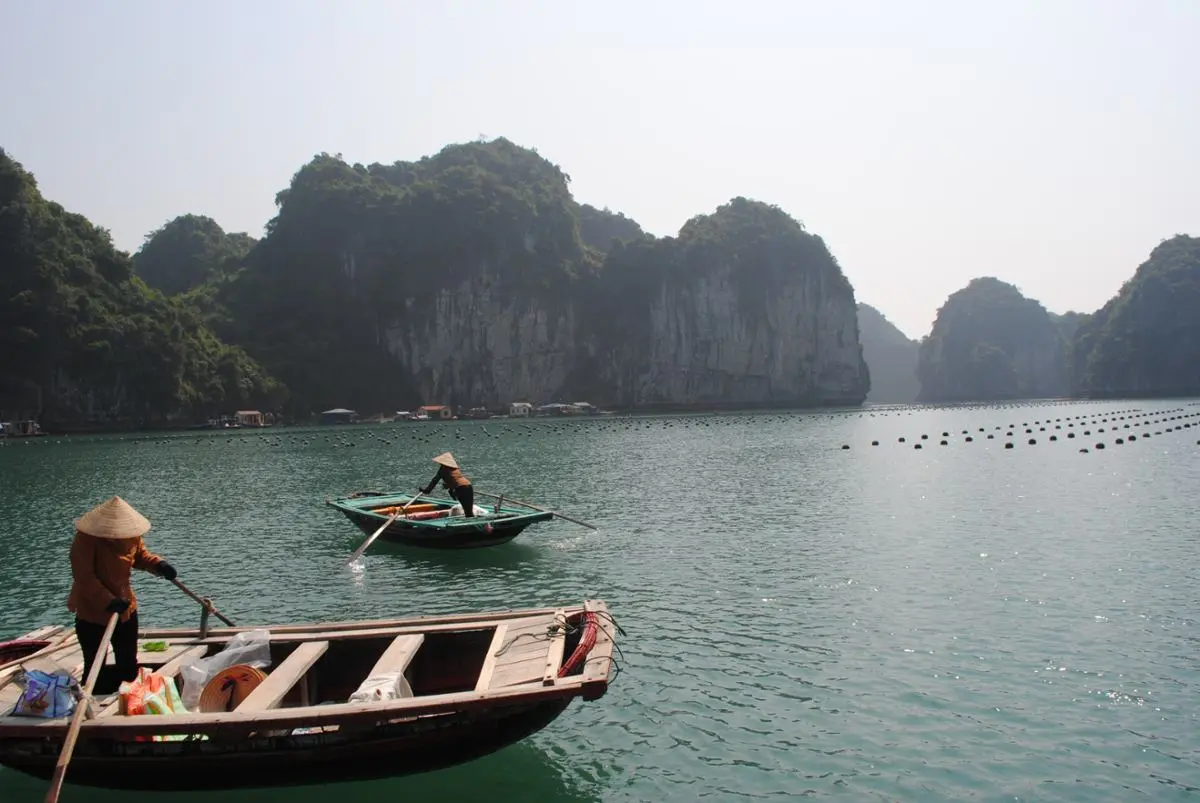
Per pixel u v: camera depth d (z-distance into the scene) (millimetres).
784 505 29375
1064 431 77375
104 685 9594
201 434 102125
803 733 10320
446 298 166375
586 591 17234
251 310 157250
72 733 7613
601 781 9305
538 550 21641
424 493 22375
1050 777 9164
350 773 8523
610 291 187375
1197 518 24781
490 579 18578
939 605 15570
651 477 40281
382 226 167500
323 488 39094
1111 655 12711
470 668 10461
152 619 15992
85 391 110375
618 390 185375
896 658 12781
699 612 15461
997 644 13320
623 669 12492
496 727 8617
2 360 104562
